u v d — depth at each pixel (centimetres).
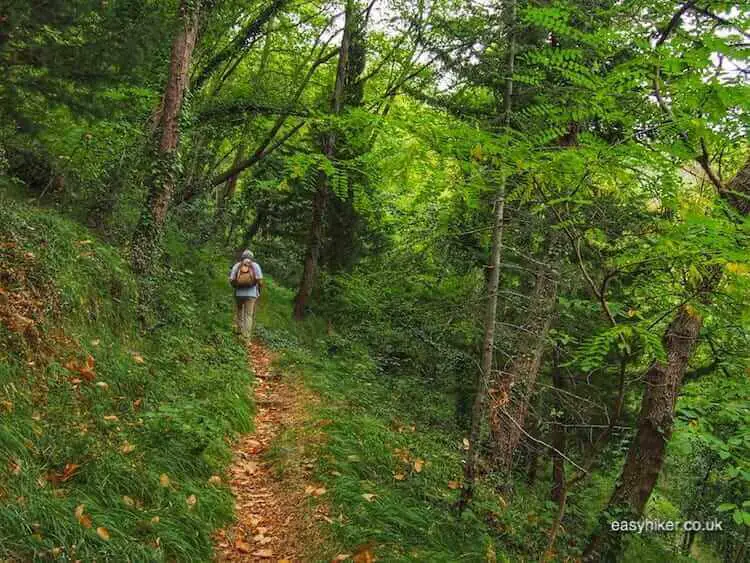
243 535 495
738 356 560
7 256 599
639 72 255
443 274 820
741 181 436
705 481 950
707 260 276
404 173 315
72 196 954
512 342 688
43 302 589
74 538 356
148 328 803
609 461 973
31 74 810
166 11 1042
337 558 456
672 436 597
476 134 280
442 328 780
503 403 595
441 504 590
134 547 380
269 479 602
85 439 458
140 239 909
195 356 838
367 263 1625
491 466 732
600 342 306
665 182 281
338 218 1700
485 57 666
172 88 934
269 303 1622
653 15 340
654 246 290
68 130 996
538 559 568
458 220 589
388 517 526
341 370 1148
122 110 971
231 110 1341
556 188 318
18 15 696
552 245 642
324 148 835
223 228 1738
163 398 632
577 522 723
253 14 1573
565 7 294
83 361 581
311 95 1925
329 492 553
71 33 817
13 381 467
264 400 862
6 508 340
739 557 1212
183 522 449
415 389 1068
